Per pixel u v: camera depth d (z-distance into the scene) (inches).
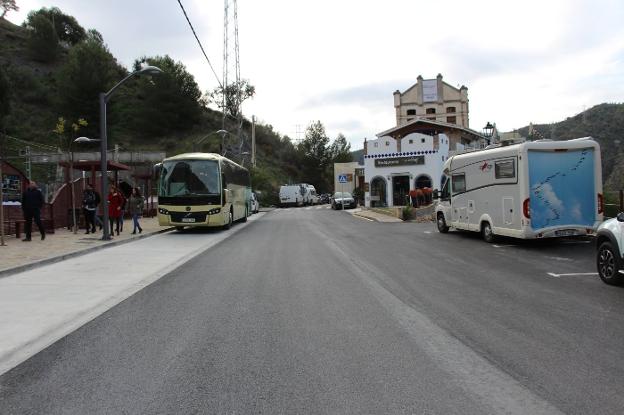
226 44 2331.4
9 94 2711.6
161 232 877.8
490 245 596.4
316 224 1040.2
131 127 3363.7
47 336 250.5
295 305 305.1
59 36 4357.8
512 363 200.4
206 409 163.2
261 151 3809.1
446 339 232.8
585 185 551.2
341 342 230.5
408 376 188.2
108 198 733.3
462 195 685.3
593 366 196.1
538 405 162.2
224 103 2322.8
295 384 182.5
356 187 2348.7
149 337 244.7
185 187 841.5
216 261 508.4
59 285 385.7
